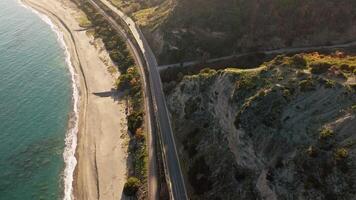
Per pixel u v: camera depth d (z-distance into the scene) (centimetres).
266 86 6209
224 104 6738
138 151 8012
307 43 9425
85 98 10494
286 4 9719
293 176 5100
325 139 5019
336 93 5447
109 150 8519
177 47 10356
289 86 5950
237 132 6088
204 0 10600
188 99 8038
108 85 10862
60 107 10212
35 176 8062
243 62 9344
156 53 10850
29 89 10988
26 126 9506
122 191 7444
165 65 10344
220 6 10356
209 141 6988
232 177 6175
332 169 4772
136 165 7738
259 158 5666
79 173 8050
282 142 5450
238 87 6475
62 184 7838
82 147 8731
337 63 6034
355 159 4678
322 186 4781
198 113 7644
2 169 8231
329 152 4909
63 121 9669
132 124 8819
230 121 6444
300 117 5500
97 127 9300
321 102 5494
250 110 5994
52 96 10675
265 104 5922
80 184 7788
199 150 7044
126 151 8356
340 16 9319
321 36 9350
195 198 6406
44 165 8338
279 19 9675
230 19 10056
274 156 5444
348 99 5294
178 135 7762
